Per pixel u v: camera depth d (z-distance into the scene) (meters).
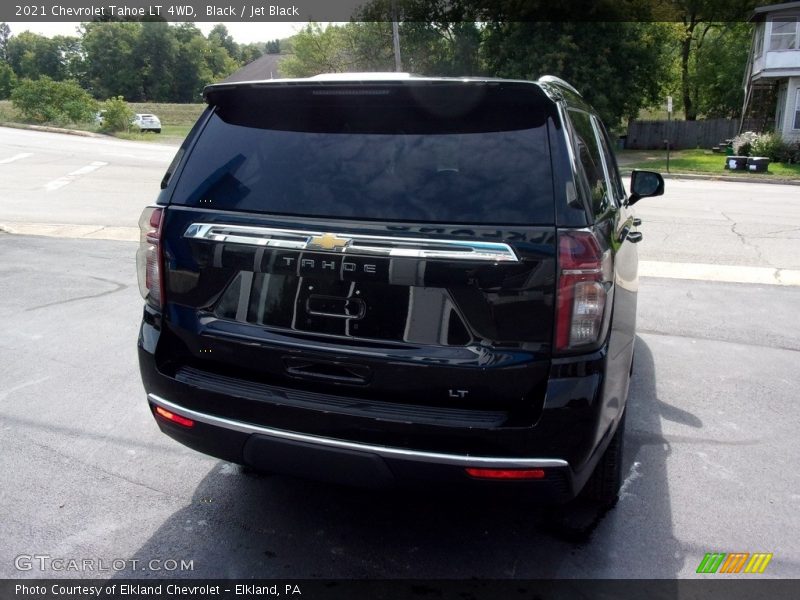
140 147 24.53
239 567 2.80
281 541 2.97
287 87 2.71
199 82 93.75
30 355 5.11
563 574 2.77
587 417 2.33
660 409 4.39
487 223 2.35
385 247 2.40
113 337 5.54
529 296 2.30
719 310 6.57
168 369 2.80
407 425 2.38
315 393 2.56
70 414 4.17
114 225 10.34
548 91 2.51
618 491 3.22
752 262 8.72
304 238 2.50
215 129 2.90
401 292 2.42
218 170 2.79
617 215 3.32
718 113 46.78
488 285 2.32
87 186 14.23
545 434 2.30
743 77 42.62
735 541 3.00
